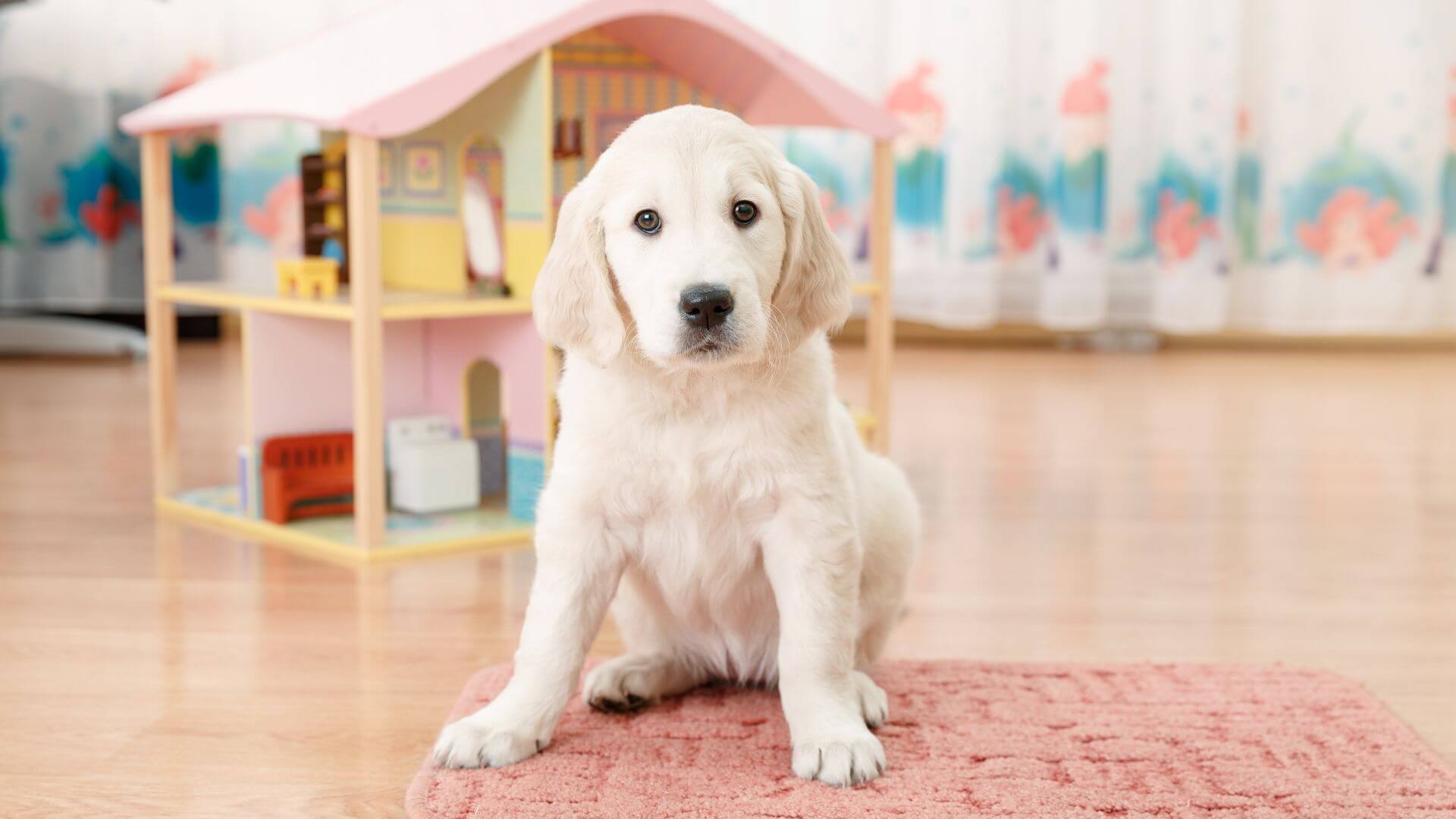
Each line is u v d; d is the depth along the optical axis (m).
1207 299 4.22
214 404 3.22
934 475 2.48
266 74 2.11
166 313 2.20
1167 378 3.81
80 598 1.66
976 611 1.63
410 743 1.21
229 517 2.06
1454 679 1.39
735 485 1.15
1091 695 1.31
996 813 1.03
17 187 4.13
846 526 1.16
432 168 2.16
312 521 2.04
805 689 1.15
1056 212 4.23
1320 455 2.69
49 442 2.73
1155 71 4.21
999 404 3.33
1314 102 4.21
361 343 1.83
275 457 2.05
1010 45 4.17
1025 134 4.28
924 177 4.26
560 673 1.16
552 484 1.19
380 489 1.87
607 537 1.19
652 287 1.09
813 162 4.20
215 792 1.10
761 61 2.12
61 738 1.21
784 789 1.08
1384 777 1.10
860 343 4.46
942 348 4.46
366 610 1.62
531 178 1.93
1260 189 4.29
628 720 1.25
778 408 1.14
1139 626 1.58
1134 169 4.25
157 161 2.19
